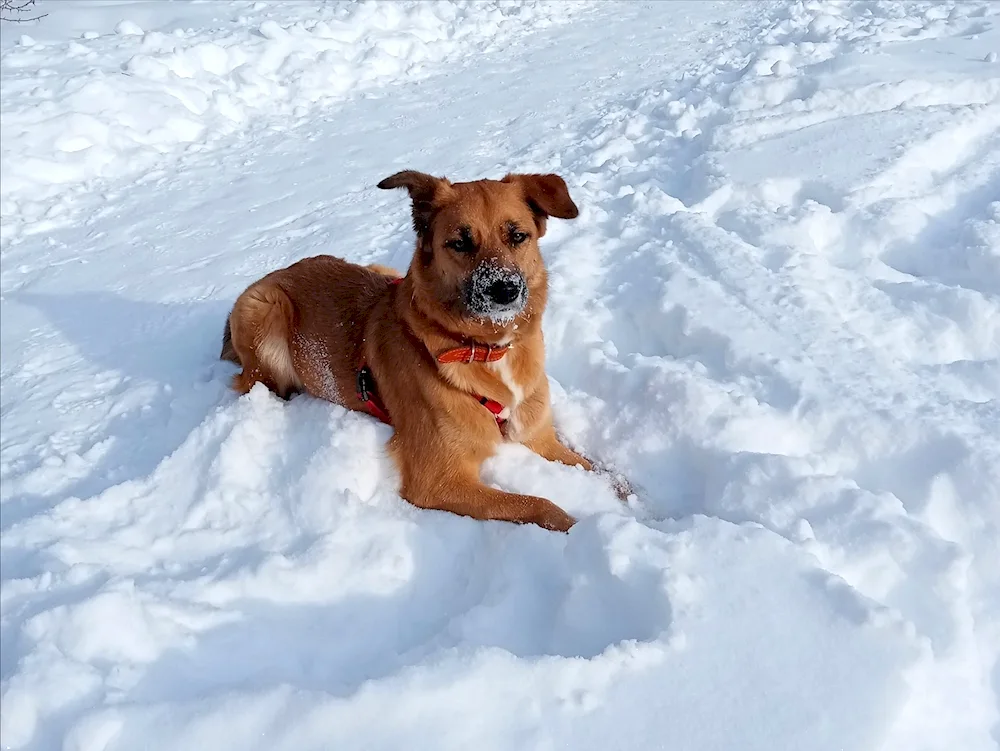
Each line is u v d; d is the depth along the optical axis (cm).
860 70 171
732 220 128
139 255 158
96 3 325
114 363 122
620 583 65
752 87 179
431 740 53
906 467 77
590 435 95
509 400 89
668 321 106
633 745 52
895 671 54
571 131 188
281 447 92
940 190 126
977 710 57
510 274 82
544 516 81
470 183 89
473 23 301
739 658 57
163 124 222
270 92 248
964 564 63
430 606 73
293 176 189
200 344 125
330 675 64
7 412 111
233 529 81
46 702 58
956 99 158
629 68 231
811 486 73
